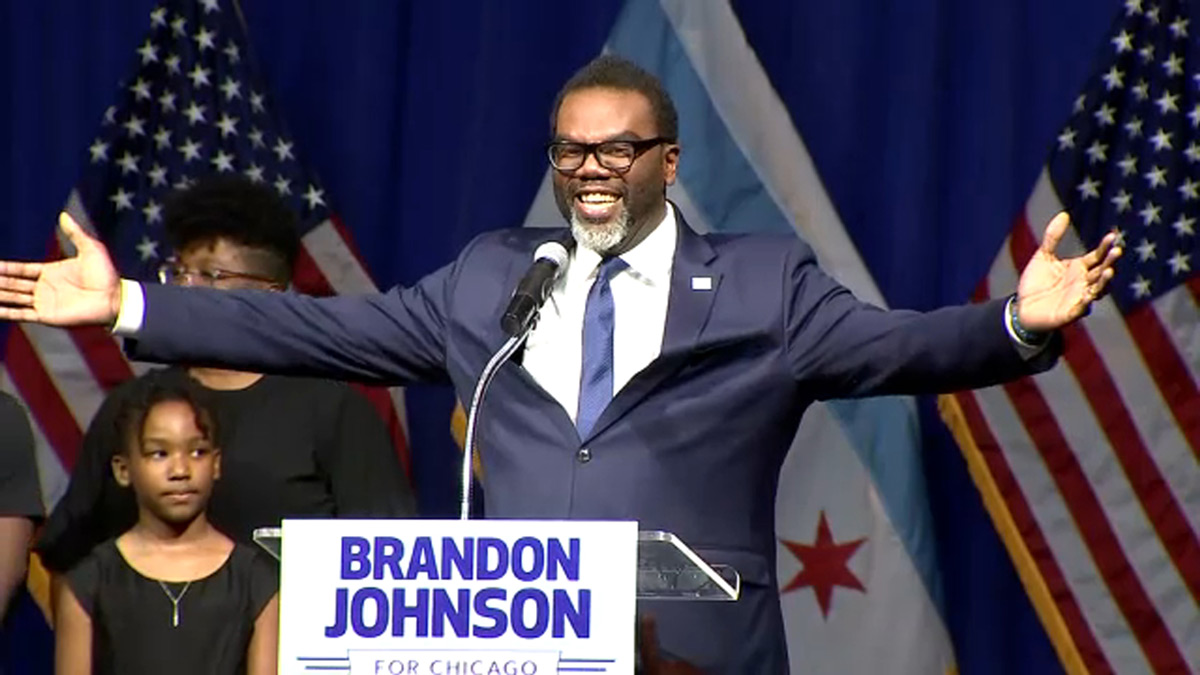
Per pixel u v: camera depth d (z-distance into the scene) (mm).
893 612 20016
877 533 20094
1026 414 20047
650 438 12219
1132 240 20000
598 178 12289
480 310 12688
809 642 20109
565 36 20578
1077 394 19984
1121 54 20125
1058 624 19984
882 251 20344
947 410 20125
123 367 20438
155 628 16641
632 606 9648
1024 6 20391
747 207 20281
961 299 20281
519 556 9688
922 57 20266
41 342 20422
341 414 17531
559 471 12164
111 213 20656
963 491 20547
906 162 20250
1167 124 20031
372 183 20859
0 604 16594
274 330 12812
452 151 20750
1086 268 11438
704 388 12406
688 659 11945
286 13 21062
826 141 20391
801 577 20125
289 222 18109
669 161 12789
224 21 20875
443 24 20797
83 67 20938
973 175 20312
